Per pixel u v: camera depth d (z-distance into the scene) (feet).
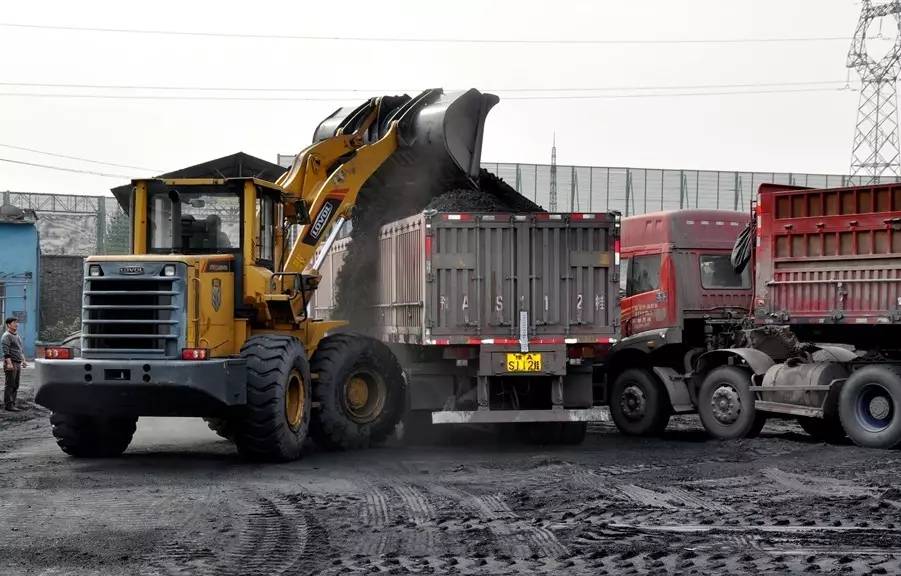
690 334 58.23
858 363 50.14
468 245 49.42
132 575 25.72
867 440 47.96
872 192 48.11
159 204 47.83
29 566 26.78
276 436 45.01
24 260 153.17
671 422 66.85
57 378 43.80
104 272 44.62
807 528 30.07
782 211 51.85
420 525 31.60
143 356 43.83
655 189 173.78
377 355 51.49
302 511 34.19
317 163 54.49
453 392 50.88
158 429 64.23
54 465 45.88
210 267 45.55
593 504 34.58
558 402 49.85
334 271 67.21
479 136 57.47
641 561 26.21
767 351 54.08
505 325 49.55
